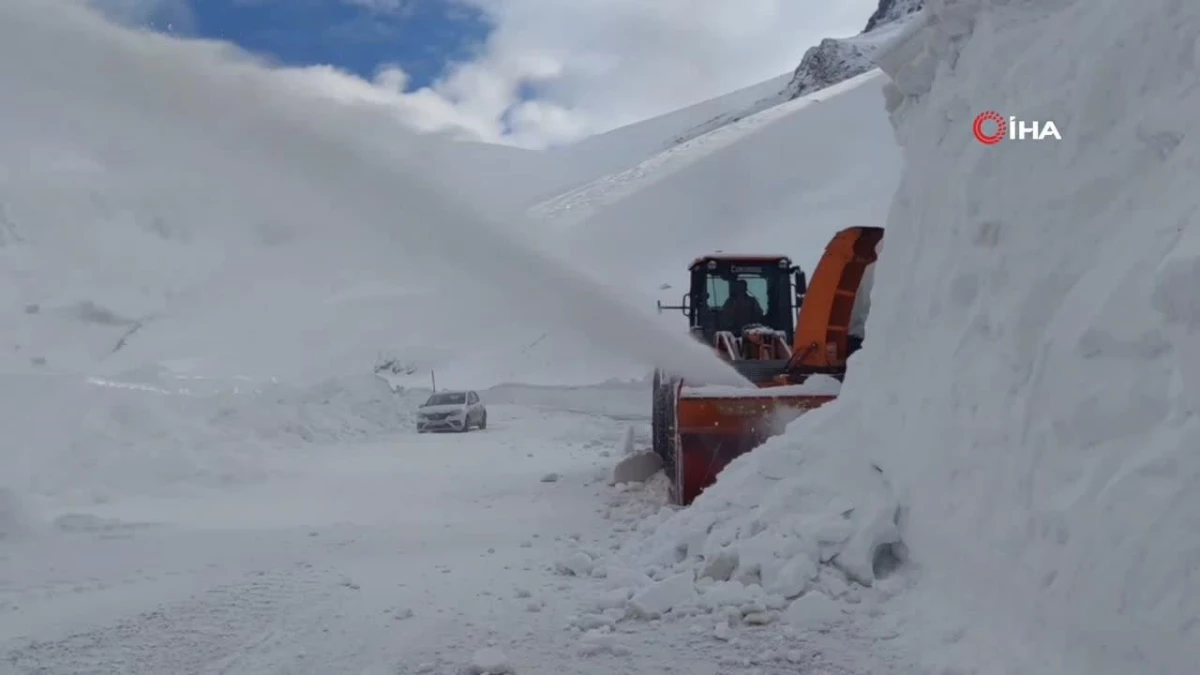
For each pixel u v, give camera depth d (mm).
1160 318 3291
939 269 5180
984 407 4391
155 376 16859
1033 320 4113
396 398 24719
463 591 5926
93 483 10656
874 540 5102
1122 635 3129
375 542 7789
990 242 4621
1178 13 3732
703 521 5863
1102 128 4016
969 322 4727
